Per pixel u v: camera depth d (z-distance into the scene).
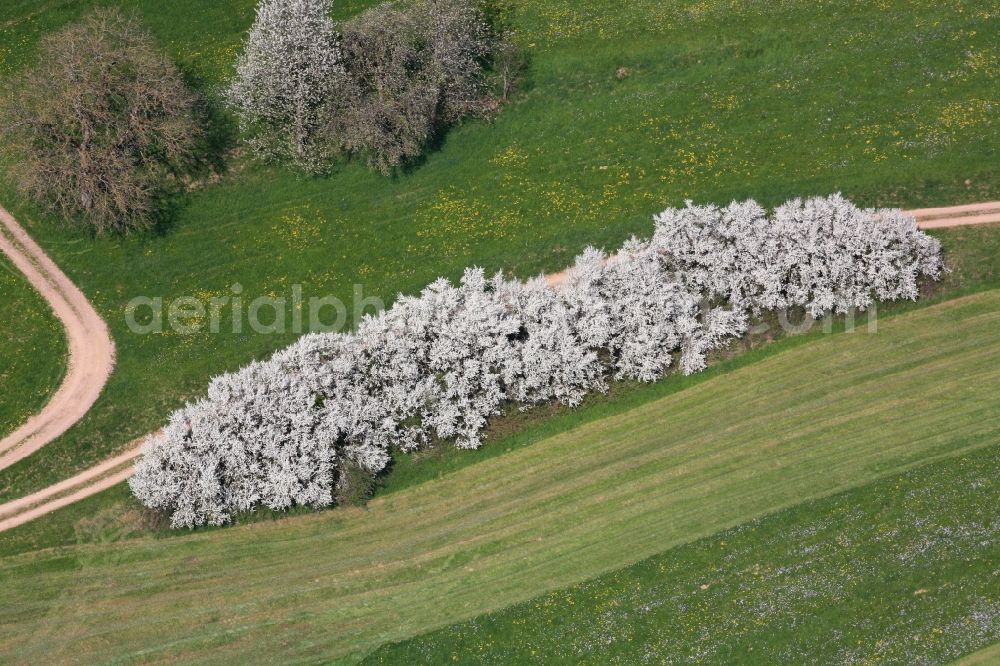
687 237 73.31
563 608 66.62
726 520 68.75
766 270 72.56
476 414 70.69
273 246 76.12
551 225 76.12
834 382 72.31
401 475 70.94
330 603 68.00
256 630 67.50
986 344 72.94
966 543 66.81
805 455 70.31
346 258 75.62
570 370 70.75
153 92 74.94
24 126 74.62
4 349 74.00
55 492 70.81
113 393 72.81
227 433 69.00
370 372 70.81
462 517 69.88
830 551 67.12
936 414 71.19
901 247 72.81
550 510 69.75
